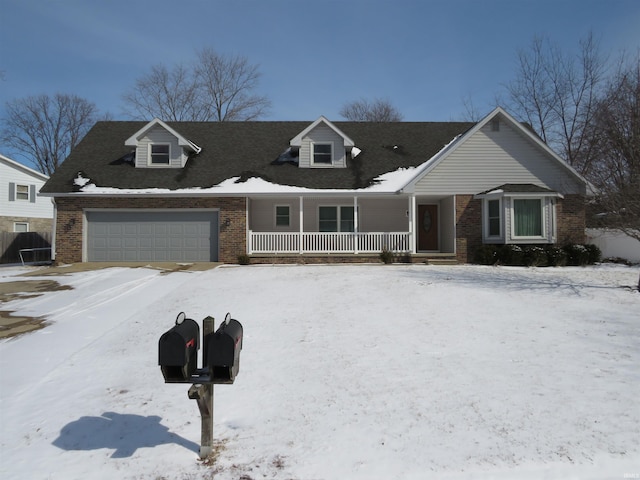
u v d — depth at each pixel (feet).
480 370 18.53
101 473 12.07
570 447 12.71
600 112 71.46
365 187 58.75
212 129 70.90
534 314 27.76
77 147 65.21
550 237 55.83
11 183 86.48
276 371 18.84
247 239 57.77
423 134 69.92
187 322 13.26
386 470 11.84
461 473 11.62
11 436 14.24
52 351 22.33
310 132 62.69
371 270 48.47
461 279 41.27
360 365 19.36
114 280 42.63
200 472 11.98
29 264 66.69
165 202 57.47
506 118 58.49
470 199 58.90
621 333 23.45
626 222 41.37
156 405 16.15
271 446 13.19
